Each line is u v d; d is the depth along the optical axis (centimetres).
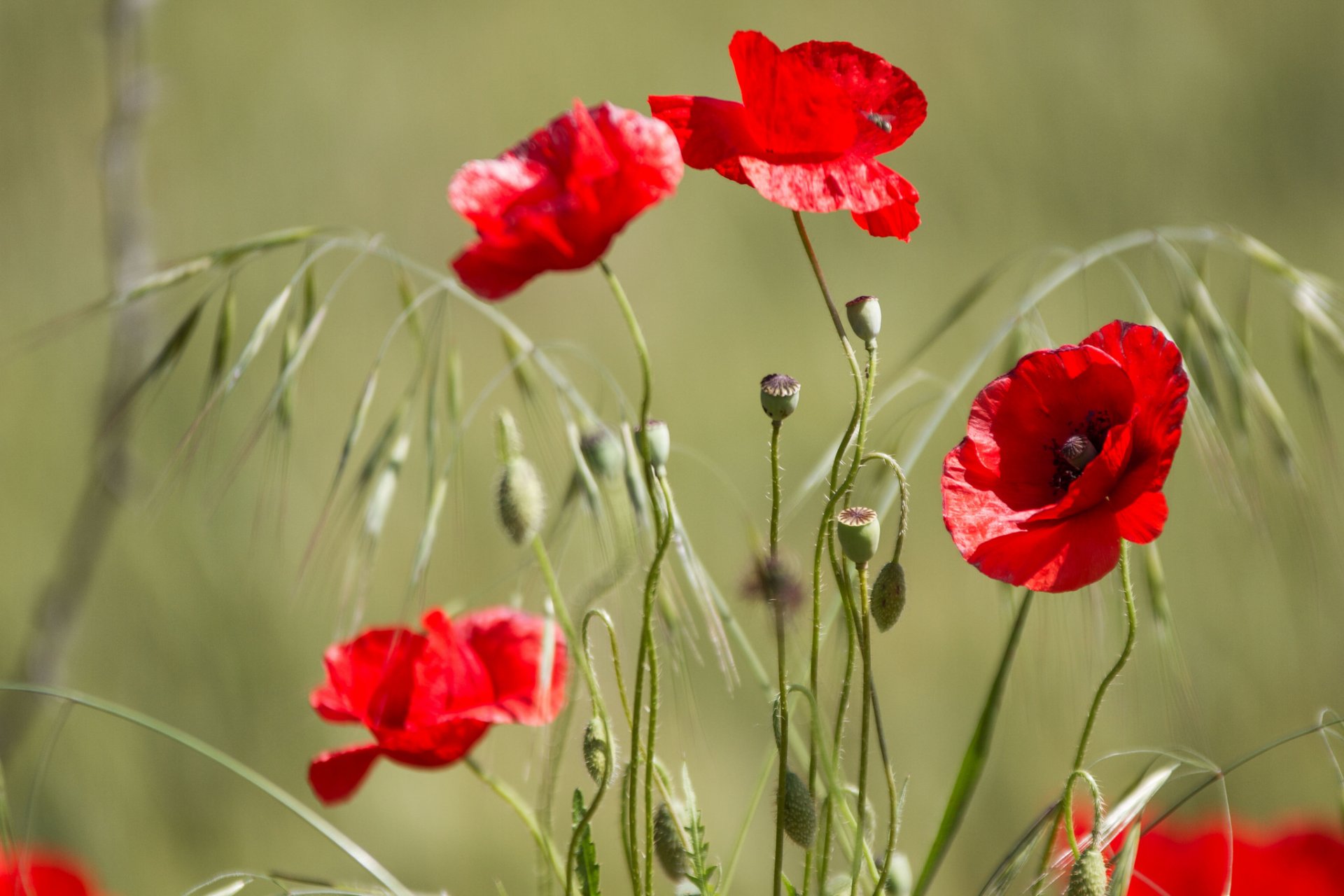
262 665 288
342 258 389
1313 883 155
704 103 149
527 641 158
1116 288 371
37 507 307
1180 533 301
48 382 325
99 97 379
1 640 292
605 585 156
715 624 152
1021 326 166
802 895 152
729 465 339
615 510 157
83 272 360
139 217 214
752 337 370
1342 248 389
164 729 154
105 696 281
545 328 372
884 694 292
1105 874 145
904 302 379
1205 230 169
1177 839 158
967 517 148
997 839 267
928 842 266
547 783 159
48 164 373
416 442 325
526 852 266
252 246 161
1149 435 146
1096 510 146
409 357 358
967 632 301
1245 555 291
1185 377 146
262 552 295
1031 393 149
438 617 156
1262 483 173
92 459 211
